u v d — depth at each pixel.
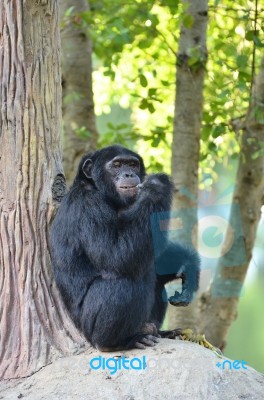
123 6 15.05
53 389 8.35
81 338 9.23
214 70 14.77
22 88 9.50
